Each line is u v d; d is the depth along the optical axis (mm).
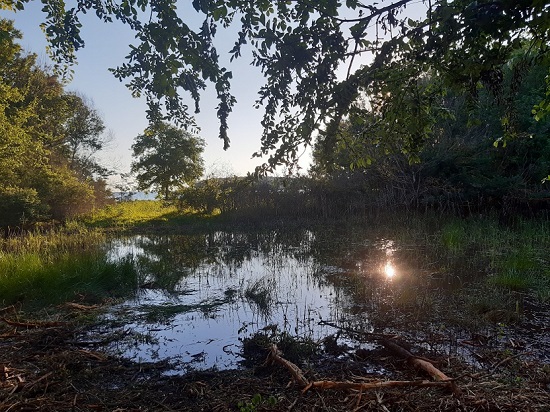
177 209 24359
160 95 2811
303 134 2662
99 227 19328
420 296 7105
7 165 17750
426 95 3133
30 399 3936
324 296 7637
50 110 25188
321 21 2488
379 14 2486
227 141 2701
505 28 2172
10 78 23516
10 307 6961
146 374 4684
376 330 5758
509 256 9328
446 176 15945
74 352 5172
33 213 17797
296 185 19922
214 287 8562
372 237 13422
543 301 6711
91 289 8047
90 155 37938
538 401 3506
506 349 4938
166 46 2555
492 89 2732
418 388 3791
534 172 15164
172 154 33312
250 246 13789
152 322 6473
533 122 14727
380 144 3264
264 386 4191
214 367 4754
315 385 3895
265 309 6969
